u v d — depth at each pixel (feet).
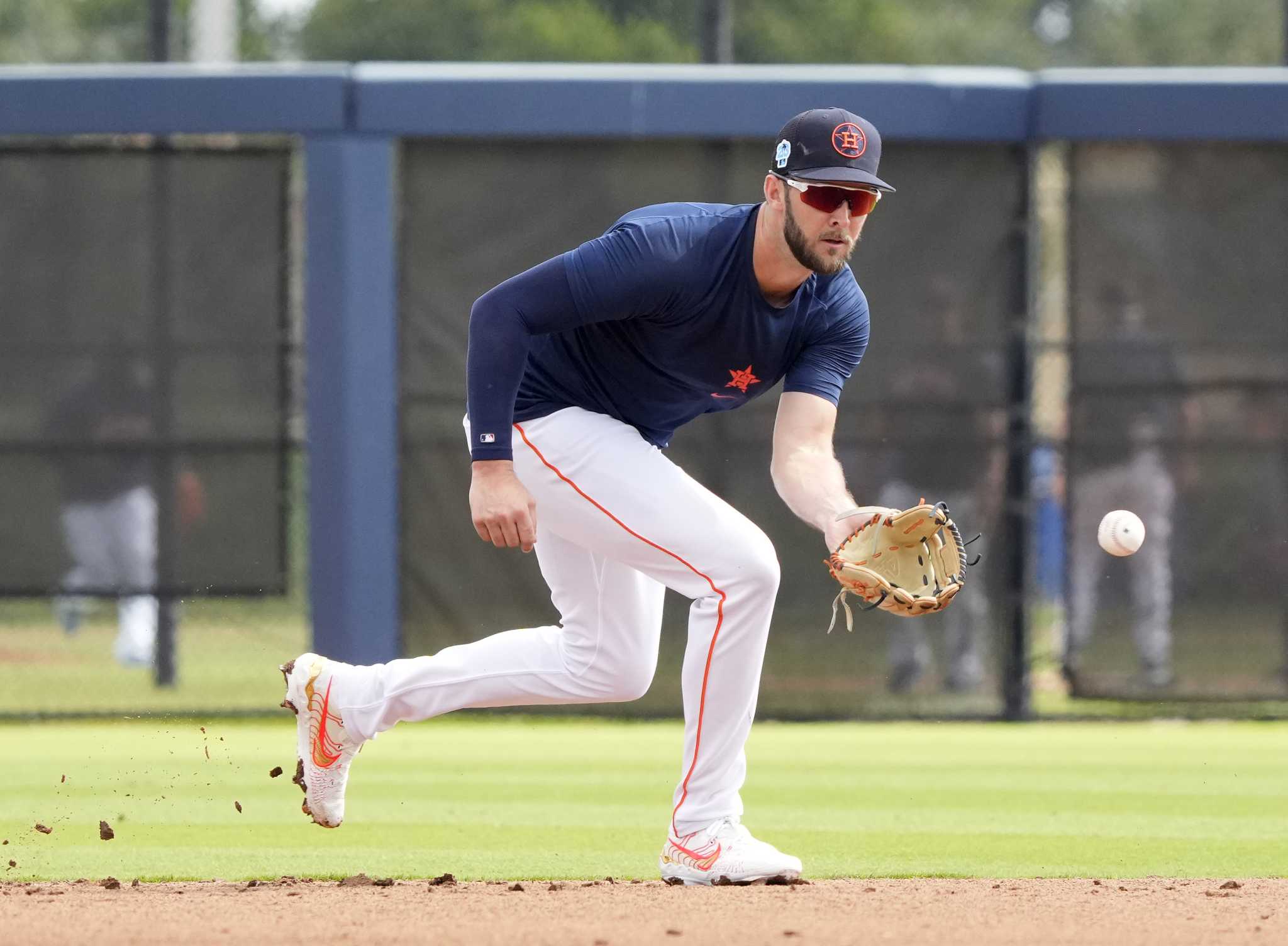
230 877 46.16
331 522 89.56
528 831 55.88
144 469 89.71
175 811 59.93
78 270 89.66
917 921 36.94
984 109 90.53
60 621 99.86
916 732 87.45
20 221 89.56
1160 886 43.01
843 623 89.92
